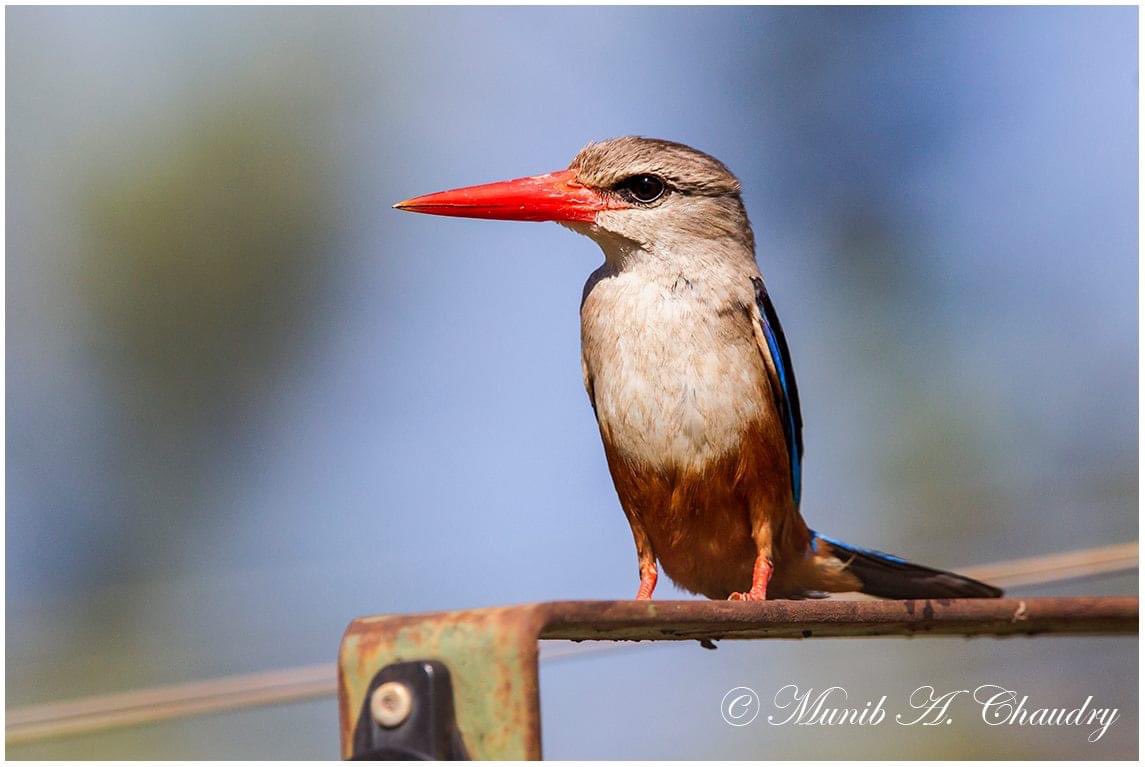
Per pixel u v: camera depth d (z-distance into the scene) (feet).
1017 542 42.73
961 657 37.55
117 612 42.75
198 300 44.75
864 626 20.27
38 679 41.34
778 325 29.37
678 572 29.32
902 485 43.70
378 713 14.73
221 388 44.88
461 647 14.76
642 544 28.89
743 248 29.50
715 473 27.86
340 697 15.08
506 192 29.60
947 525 43.21
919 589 30.37
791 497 29.14
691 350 28.07
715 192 29.25
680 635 19.17
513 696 14.49
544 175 29.99
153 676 41.55
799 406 29.91
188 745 35.86
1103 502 42.75
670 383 27.96
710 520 28.32
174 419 44.60
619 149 29.45
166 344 44.68
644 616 16.43
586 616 15.51
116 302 44.45
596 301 29.12
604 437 28.89
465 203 29.63
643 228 28.76
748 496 28.12
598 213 29.12
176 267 44.65
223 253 44.83
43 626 42.32
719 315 28.30
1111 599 21.27
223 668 40.34
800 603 19.31
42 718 20.49
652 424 28.02
